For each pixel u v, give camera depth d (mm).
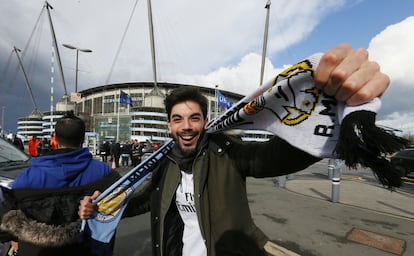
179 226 1389
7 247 2105
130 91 82688
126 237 3822
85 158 1565
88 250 1436
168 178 1393
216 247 1178
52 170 1419
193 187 1282
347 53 694
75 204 1418
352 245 3734
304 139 799
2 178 2842
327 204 6293
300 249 3594
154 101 47594
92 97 92312
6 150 4230
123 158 14250
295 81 798
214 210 1211
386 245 3738
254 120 986
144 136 67562
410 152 10867
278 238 3986
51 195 1388
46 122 77250
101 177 1583
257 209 5734
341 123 667
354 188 9086
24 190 1367
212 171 1272
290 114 842
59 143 1559
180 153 1361
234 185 1247
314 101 775
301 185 9484
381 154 586
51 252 1373
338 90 684
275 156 1049
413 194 8055
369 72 659
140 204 1640
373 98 647
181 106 1290
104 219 1445
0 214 1606
